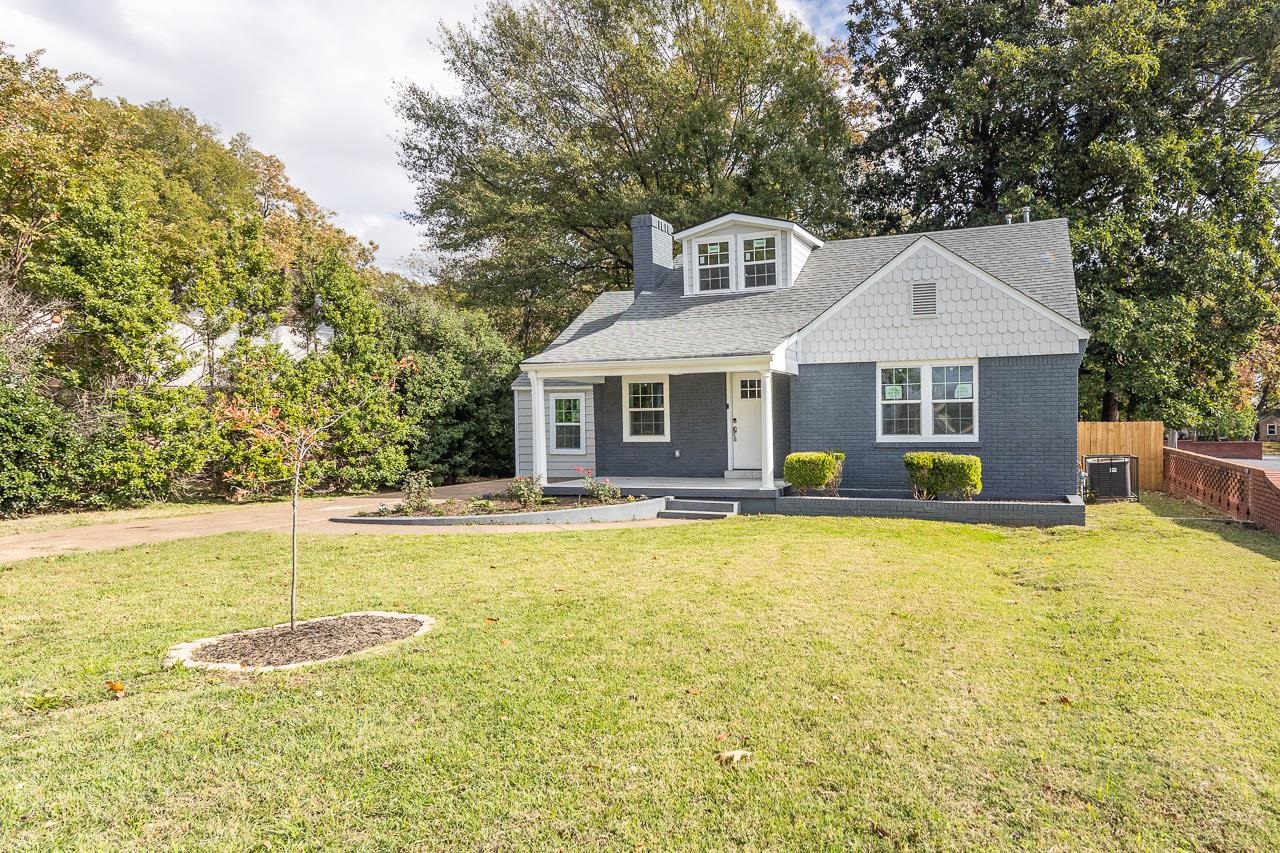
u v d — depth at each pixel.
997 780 3.76
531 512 12.65
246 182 33.59
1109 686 4.92
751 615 6.58
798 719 4.45
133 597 7.45
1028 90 21.38
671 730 4.30
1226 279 19.52
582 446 19.30
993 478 13.38
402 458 19.28
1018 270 14.67
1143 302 19.27
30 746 4.10
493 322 33.47
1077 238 19.31
